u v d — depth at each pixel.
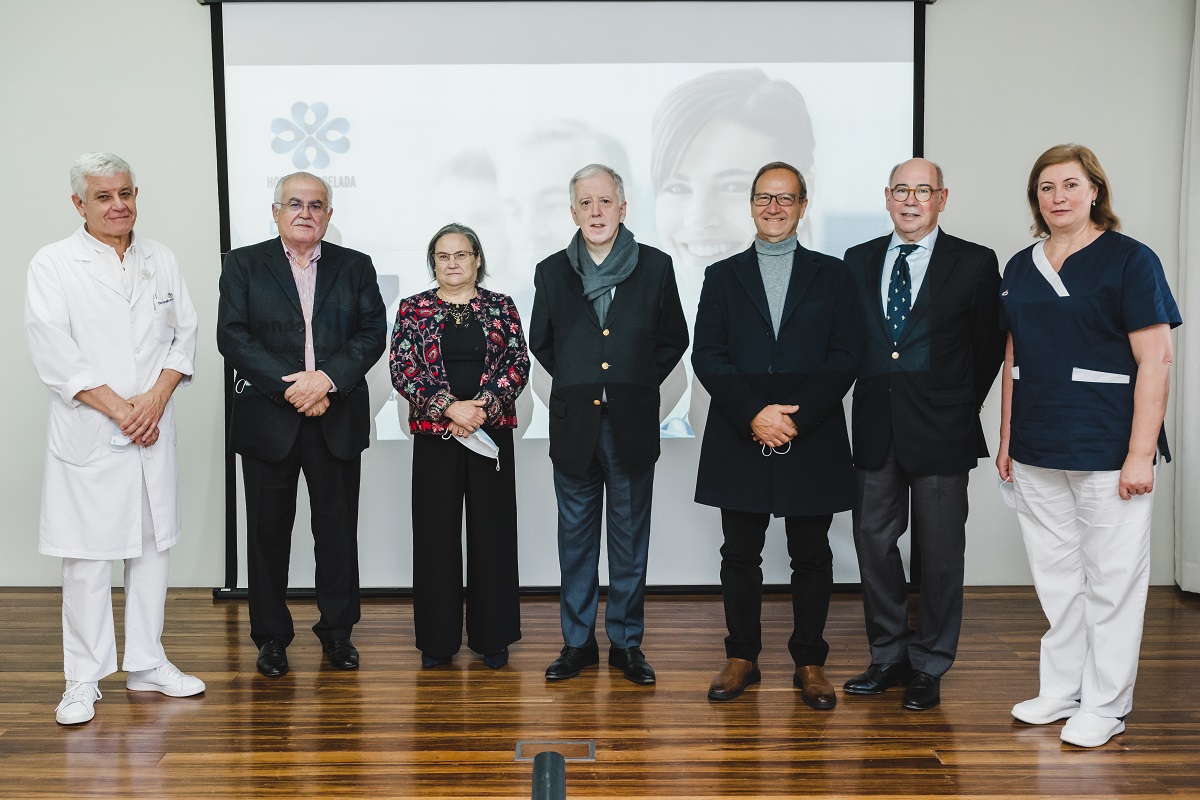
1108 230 2.92
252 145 4.36
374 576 4.46
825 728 2.99
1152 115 4.44
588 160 4.39
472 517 3.47
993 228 4.47
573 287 3.36
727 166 4.39
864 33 4.36
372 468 4.43
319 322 3.48
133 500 3.15
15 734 2.97
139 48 4.39
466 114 4.37
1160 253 4.48
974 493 4.53
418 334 3.46
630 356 3.29
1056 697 3.06
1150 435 2.80
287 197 3.40
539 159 4.39
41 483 4.52
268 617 3.51
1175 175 4.46
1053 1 4.39
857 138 4.39
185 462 4.50
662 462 4.45
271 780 2.67
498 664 3.53
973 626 3.95
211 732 2.98
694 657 3.62
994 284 3.12
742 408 3.11
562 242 4.41
